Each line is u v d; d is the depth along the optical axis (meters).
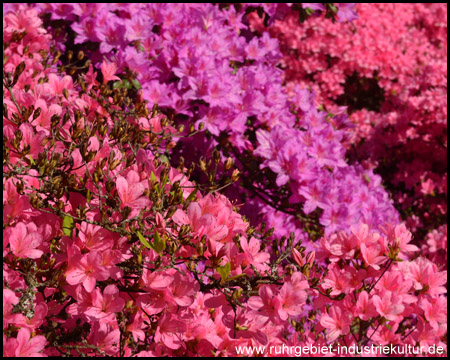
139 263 1.64
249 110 3.26
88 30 3.39
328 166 3.52
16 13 2.92
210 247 1.67
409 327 2.41
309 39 5.96
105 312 1.61
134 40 3.38
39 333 1.64
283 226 3.52
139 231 1.68
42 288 1.67
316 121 3.52
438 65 5.68
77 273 1.57
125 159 2.08
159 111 2.79
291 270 1.83
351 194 3.29
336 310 1.88
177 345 1.68
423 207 5.51
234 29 3.94
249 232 2.02
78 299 1.62
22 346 1.44
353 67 5.93
